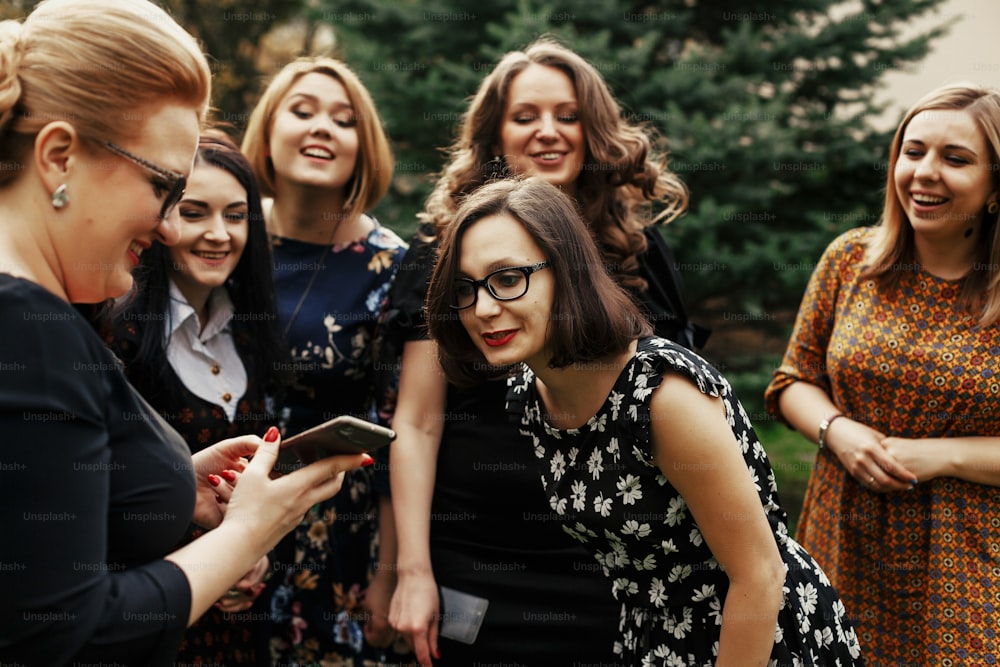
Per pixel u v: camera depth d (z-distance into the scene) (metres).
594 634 2.49
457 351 1.90
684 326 2.84
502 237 1.72
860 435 2.55
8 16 7.69
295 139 2.80
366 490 2.85
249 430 2.47
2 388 1.19
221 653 2.42
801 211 5.63
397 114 5.59
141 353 2.29
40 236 1.31
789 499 5.26
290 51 10.05
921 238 2.57
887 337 2.56
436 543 2.65
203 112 1.43
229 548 1.44
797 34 5.46
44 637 1.20
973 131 2.43
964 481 2.45
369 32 5.88
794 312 5.70
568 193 2.75
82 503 1.24
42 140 1.26
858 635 2.57
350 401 2.85
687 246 5.29
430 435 2.67
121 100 1.29
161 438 1.46
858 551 2.60
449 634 2.57
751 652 1.73
